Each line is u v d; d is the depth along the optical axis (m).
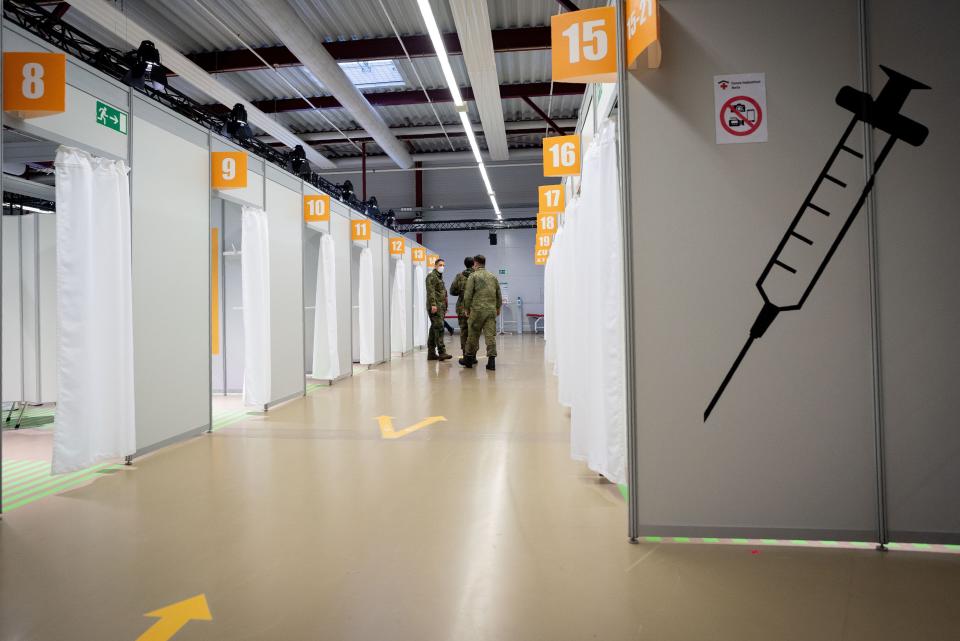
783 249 2.04
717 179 2.06
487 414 4.70
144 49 3.69
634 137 2.09
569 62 2.18
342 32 7.49
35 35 2.69
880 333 2.00
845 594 1.65
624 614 1.54
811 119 2.04
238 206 6.45
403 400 5.49
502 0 6.83
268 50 7.87
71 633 1.46
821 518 2.02
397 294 10.52
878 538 1.99
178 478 2.93
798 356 2.03
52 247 5.04
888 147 2.00
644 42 1.94
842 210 2.02
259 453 3.47
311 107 10.02
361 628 1.47
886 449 1.99
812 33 2.03
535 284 17.33
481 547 2.01
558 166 4.05
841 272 2.02
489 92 8.58
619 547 2.01
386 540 2.08
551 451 3.47
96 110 3.06
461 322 8.71
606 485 2.78
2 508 2.40
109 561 1.91
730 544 2.04
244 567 1.86
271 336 5.20
